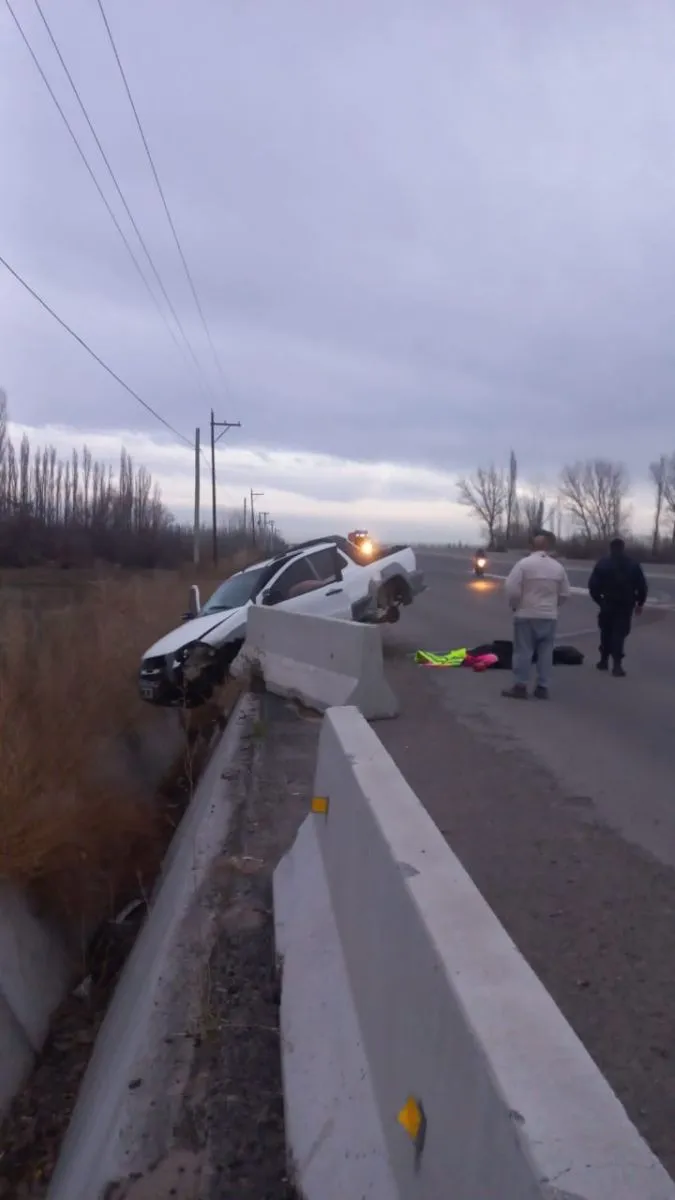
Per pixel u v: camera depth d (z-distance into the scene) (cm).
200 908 538
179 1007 434
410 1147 254
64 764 933
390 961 298
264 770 844
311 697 1130
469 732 994
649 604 2856
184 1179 326
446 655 1630
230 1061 388
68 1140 500
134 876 941
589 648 1847
